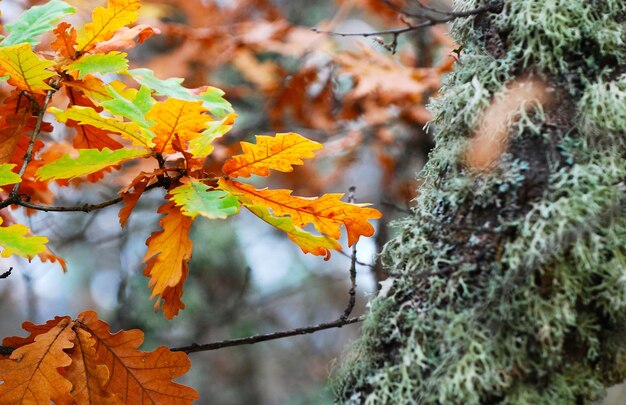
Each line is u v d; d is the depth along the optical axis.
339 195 0.96
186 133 0.94
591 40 0.93
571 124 0.92
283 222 0.93
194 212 0.89
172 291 0.96
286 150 0.95
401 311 0.93
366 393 0.93
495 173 0.92
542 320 0.88
